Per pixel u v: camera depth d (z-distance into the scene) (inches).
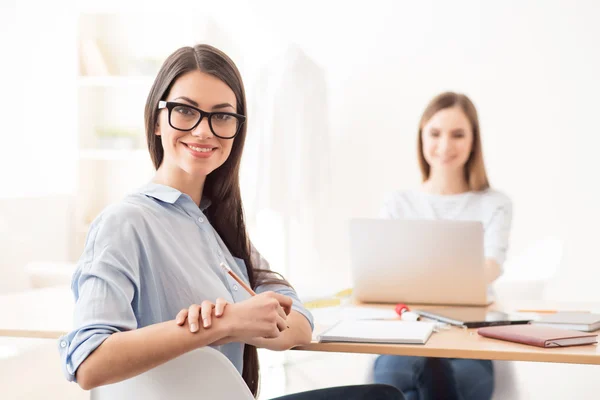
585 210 167.9
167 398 49.4
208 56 61.0
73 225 177.8
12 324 69.6
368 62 175.5
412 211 123.3
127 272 53.1
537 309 86.9
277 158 161.6
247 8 179.6
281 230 167.2
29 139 183.5
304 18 177.5
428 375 98.3
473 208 119.5
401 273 89.4
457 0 171.3
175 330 49.2
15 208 160.6
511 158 170.9
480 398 97.9
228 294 60.5
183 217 61.8
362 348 64.4
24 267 160.4
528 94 169.5
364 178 176.4
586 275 168.2
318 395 69.2
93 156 175.0
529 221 170.6
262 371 140.1
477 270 87.1
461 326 74.2
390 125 175.2
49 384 101.5
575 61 167.2
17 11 183.3
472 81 171.6
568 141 168.1
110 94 183.8
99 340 48.7
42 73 182.2
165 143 61.3
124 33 183.2
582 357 59.9
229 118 61.1
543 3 167.8
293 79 161.8
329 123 177.2
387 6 174.1
